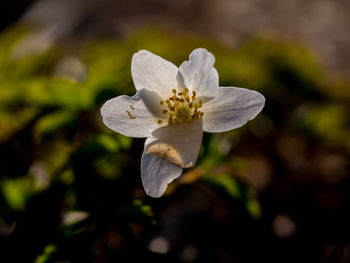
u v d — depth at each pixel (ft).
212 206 0.67
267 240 0.64
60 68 0.71
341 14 1.49
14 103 0.62
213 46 0.73
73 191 0.53
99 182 0.53
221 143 0.60
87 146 0.53
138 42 0.72
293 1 1.59
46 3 1.50
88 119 0.62
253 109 0.47
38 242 0.52
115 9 1.44
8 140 0.60
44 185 0.56
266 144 0.74
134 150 0.56
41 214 0.53
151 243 0.63
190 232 0.64
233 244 0.63
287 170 0.73
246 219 0.65
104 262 0.59
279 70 0.74
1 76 0.68
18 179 0.58
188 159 0.46
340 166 0.73
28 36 1.03
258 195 0.69
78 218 0.54
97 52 0.71
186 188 0.66
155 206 0.56
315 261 0.62
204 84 0.48
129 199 0.54
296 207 0.68
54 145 0.61
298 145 0.74
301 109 0.73
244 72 0.69
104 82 0.58
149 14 1.45
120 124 0.47
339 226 0.65
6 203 0.55
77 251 0.50
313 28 1.42
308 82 0.74
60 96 0.57
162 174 0.46
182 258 0.62
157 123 0.48
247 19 1.48
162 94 0.48
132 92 0.57
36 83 0.58
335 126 0.72
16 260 0.51
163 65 0.48
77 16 1.36
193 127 0.47
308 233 0.65
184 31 1.37
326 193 0.69
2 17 1.52
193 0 1.54
